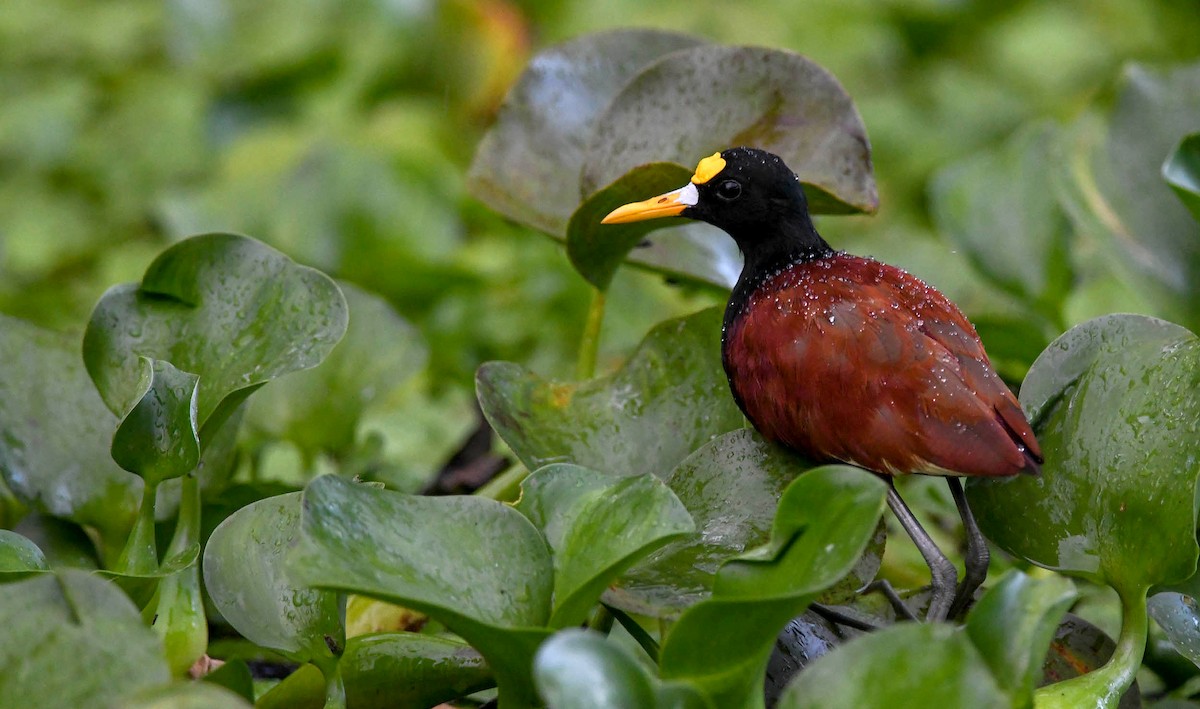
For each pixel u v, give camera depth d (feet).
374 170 19.04
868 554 16.87
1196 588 16.92
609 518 16.72
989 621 16.56
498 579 16.69
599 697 16.48
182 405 16.84
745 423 17.15
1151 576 16.81
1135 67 17.63
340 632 16.78
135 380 16.96
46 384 17.13
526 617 16.69
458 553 16.69
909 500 17.54
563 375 18.45
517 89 17.53
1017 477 16.96
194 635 16.84
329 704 16.76
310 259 18.63
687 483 16.99
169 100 24.29
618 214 17.24
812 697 16.52
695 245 17.52
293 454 17.76
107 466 17.11
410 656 16.88
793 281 17.16
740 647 16.58
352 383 17.48
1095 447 16.90
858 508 16.58
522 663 16.65
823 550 16.58
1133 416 16.89
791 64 17.31
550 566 16.71
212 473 17.15
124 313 16.98
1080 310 17.93
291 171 19.06
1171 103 17.61
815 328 17.06
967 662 16.52
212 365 16.96
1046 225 17.88
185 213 19.88
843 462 17.07
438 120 24.18
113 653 16.60
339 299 16.97
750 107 17.34
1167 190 17.57
